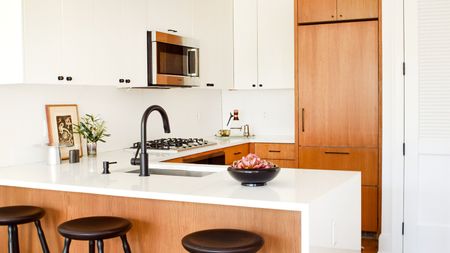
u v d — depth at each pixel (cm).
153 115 486
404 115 398
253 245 205
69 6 327
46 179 278
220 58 533
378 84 450
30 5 296
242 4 561
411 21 392
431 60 388
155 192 235
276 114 593
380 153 449
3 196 313
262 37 555
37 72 303
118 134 437
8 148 335
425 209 396
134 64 395
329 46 466
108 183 262
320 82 470
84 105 398
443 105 387
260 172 239
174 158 398
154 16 420
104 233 235
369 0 451
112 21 368
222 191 233
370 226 458
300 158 481
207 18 506
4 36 301
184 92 538
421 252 399
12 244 274
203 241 209
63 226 243
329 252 233
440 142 389
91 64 347
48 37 311
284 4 544
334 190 240
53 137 363
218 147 471
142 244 271
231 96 615
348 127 462
